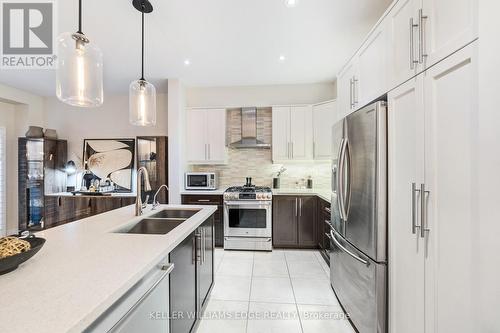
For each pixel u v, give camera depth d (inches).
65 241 49.3
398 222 54.1
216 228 144.2
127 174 175.3
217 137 156.5
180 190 147.9
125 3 75.9
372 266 61.1
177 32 93.4
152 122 81.4
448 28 39.0
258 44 103.9
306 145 149.2
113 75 139.6
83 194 159.8
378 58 62.9
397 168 54.6
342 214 76.8
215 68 130.6
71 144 180.4
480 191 31.8
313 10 80.6
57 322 24.3
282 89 159.9
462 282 36.2
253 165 166.9
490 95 30.5
